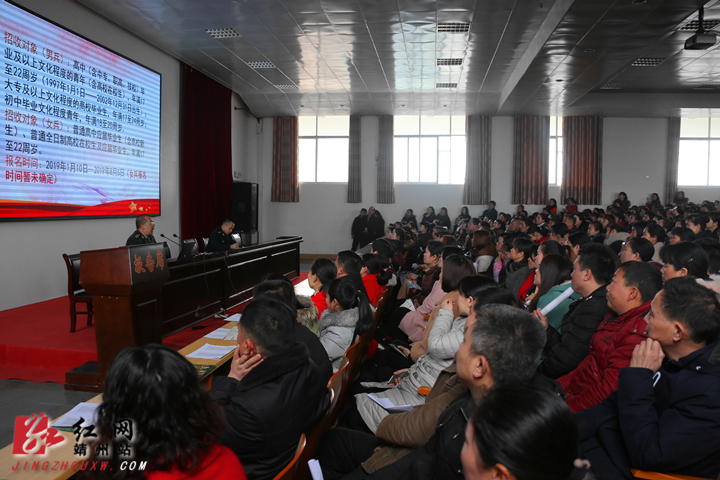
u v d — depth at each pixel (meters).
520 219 6.64
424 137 11.84
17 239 5.00
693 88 9.75
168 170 7.96
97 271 2.46
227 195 10.13
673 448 1.24
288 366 1.42
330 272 3.07
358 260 3.34
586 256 2.10
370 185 11.89
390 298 4.42
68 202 5.59
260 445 1.34
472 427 0.72
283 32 6.62
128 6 5.82
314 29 6.49
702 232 4.72
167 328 4.13
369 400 2.07
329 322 2.47
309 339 2.04
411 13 5.90
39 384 3.17
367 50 7.34
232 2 5.67
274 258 6.94
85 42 5.81
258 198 11.96
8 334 3.87
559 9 5.48
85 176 5.87
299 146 12.11
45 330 4.00
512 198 11.45
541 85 8.32
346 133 11.98
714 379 1.27
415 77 8.89
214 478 0.94
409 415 1.56
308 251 12.15
